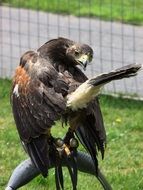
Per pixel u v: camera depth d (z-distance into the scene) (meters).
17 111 7.22
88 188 9.02
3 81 12.84
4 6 17.53
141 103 12.12
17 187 7.81
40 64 7.21
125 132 10.81
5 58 14.73
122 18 16.94
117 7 17.55
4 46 15.41
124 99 12.23
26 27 16.58
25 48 15.35
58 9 17.47
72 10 17.42
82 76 7.34
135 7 17.59
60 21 16.94
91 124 7.16
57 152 7.29
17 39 15.84
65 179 9.16
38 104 6.98
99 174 7.98
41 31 16.41
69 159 7.30
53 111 6.87
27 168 7.78
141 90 12.93
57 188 7.33
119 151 10.18
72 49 7.35
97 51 15.18
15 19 16.89
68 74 7.23
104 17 17.02
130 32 16.34
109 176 9.37
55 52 7.38
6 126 10.99
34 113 6.99
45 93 6.97
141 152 10.22
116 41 15.84
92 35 16.20
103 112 11.56
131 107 11.86
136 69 6.65
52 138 7.31
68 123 7.29
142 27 16.59
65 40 7.41
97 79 6.70
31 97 7.06
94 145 7.20
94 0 17.97
